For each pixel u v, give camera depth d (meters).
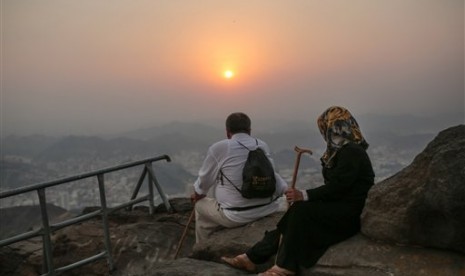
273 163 5.17
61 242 6.39
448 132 3.57
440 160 3.35
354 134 3.66
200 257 4.64
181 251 6.20
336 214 3.69
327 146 3.73
